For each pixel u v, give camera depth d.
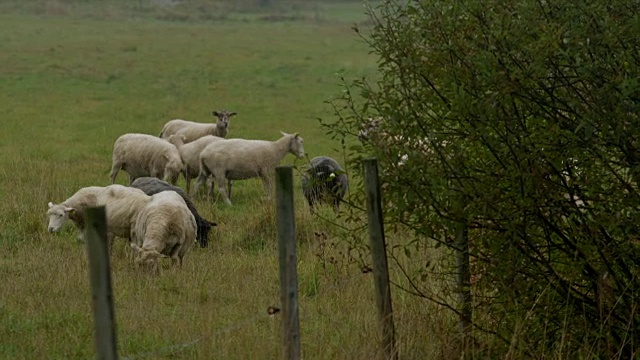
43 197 25.98
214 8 133.00
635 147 10.98
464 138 11.35
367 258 16.48
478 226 11.26
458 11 11.00
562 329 11.52
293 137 29.64
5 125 47.31
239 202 29.08
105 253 8.12
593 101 10.80
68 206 21.45
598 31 10.74
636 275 11.27
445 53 11.15
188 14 121.81
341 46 87.50
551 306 11.56
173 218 19.47
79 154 38.31
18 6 115.81
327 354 11.82
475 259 11.83
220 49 84.44
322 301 15.25
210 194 29.61
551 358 11.50
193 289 16.67
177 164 29.23
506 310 11.62
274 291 16.48
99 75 67.56
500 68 10.71
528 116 11.27
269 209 22.70
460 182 11.03
